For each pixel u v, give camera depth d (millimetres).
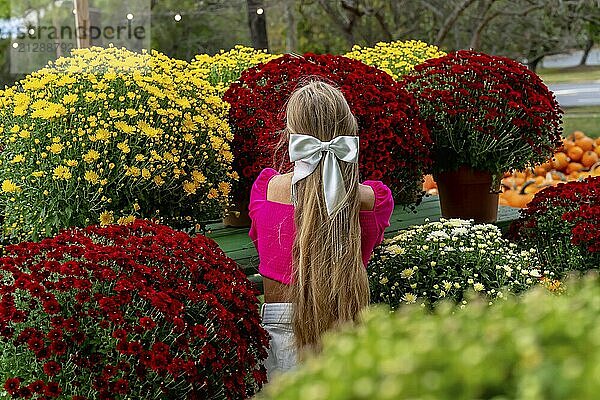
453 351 781
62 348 1933
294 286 2361
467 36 12367
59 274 2104
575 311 910
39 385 1914
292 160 2383
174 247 2314
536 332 812
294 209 2381
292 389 831
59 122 2871
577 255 3539
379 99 3518
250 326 2268
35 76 3193
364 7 11492
